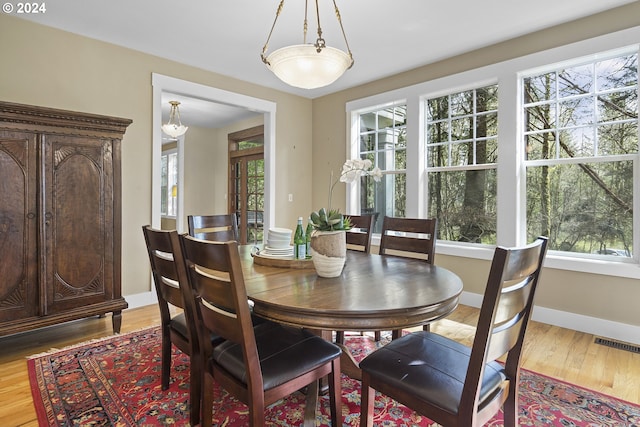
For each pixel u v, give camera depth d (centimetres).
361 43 331
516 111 322
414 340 153
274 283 164
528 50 314
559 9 272
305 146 511
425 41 328
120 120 281
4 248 233
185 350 176
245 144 674
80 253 264
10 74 280
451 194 380
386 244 262
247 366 124
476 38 322
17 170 237
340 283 164
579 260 290
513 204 326
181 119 645
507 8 270
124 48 339
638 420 174
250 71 406
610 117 282
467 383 111
